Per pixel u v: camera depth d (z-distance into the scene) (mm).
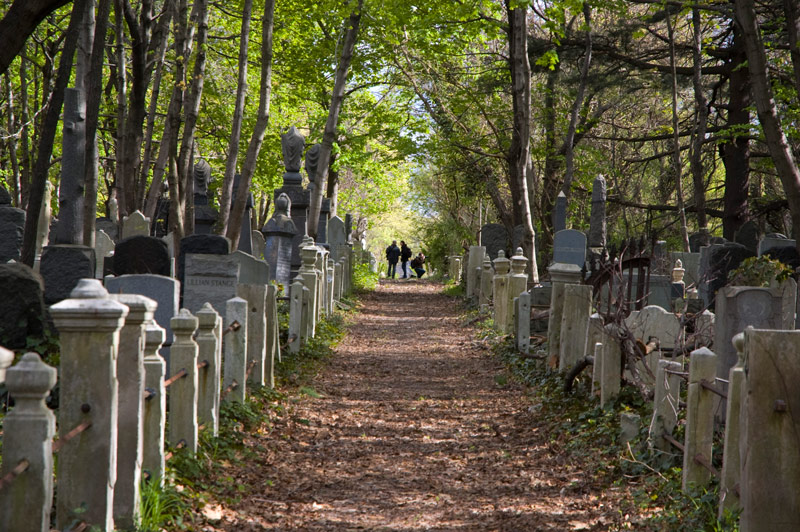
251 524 6590
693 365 6797
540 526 6727
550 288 16766
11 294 10141
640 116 39188
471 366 16031
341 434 10297
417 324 23297
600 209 25422
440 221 47406
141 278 10203
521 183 22047
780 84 25828
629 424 8555
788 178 11578
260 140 16375
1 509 4367
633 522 6504
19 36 10062
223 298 12125
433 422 11203
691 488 6707
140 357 5711
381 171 41906
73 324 5078
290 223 19812
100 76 13828
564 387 11461
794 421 5059
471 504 7508
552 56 21375
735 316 8273
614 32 28297
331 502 7520
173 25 18141
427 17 23656
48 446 4418
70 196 13336
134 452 5664
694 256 24094
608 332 9867
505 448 9695
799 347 5082
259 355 11242
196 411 7727
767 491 5086
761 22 27453
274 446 9289
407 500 7645
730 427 5863
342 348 18000
